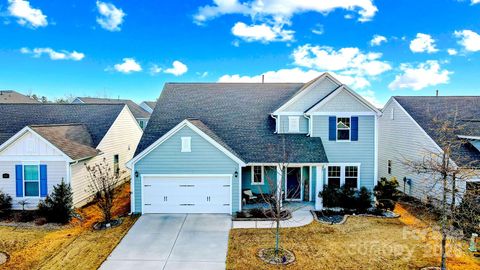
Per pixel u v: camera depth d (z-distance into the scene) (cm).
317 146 1719
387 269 971
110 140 2144
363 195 1620
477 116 1942
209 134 1623
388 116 2280
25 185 1574
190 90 2227
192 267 989
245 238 1237
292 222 1441
